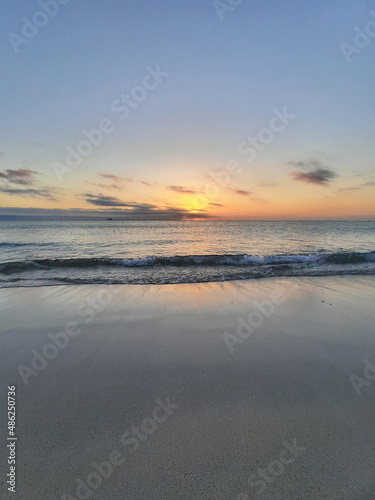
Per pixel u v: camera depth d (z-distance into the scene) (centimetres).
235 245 2027
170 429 200
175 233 3547
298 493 152
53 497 151
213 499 149
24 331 399
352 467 167
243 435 194
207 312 485
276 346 349
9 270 894
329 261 1103
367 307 515
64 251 1627
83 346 350
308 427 202
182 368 294
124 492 154
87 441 190
